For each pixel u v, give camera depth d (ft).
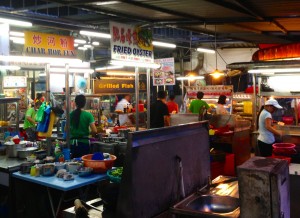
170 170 7.78
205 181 9.37
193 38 42.16
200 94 28.17
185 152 8.45
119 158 14.51
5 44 15.23
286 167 6.91
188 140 8.62
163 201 7.50
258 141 19.58
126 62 18.43
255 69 20.30
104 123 28.45
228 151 21.20
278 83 23.12
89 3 16.74
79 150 16.44
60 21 27.43
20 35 26.68
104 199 7.78
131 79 38.60
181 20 21.79
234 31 26.40
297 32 26.71
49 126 15.05
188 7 18.11
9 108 24.73
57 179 11.89
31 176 12.37
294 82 22.49
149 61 20.33
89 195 14.21
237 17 20.65
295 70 19.89
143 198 6.89
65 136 17.12
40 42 15.93
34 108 24.68
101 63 50.11
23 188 13.25
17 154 15.31
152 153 7.22
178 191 8.00
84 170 12.03
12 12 25.02
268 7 18.12
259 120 19.44
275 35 27.86
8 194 13.10
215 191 8.75
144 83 40.27
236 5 18.02
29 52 15.52
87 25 29.09
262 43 33.73
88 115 16.69
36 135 21.75
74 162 13.12
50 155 15.07
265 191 6.18
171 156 7.86
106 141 16.58
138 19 20.92
